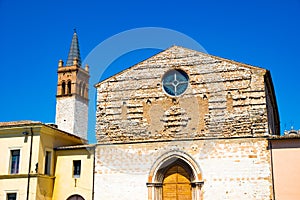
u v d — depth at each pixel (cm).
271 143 3572
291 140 3528
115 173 3891
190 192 3731
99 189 3894
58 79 9544
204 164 3681
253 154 3588
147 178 3794
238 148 3634
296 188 3412
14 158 3994
